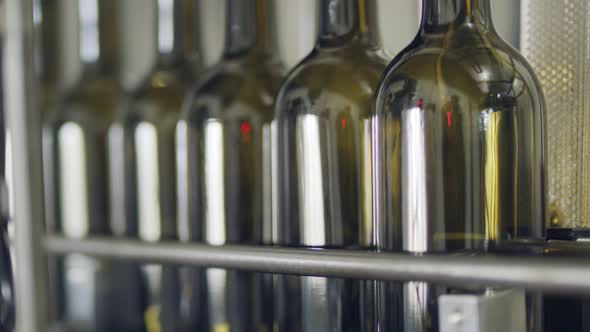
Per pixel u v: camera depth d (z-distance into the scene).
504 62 0.44
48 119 0.88
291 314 0.50
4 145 0.61
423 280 0.37
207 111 0.60
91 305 0.82
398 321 0.44
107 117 0.84
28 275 0.58
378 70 0.50
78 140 0.84
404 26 0.60
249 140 0.59
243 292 0.60
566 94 0.47
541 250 0.43
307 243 0.50
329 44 0.51
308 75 0.51
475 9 0.45
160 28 0.74
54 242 0.65
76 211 0.84
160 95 0.74
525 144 0.43
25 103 0.59
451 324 0.35
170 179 0.73
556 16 0.47
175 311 0.67
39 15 0.90
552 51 0.47
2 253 0.61
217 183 0.60
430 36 0.45
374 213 0.47
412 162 0.44
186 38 0.73
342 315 0.48
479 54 0.44
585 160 0.46
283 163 0.51
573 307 0.41
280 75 0.59
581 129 0.46
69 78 0.90
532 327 0.40
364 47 0.51
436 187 0.43
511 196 0.43
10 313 0.60
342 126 0.50
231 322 0.61
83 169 0.84
